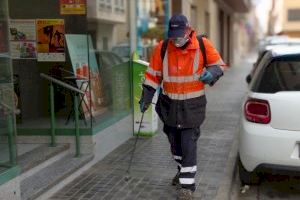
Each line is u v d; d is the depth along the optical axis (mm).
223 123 9539
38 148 6145
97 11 8484
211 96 14070
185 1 15977
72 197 5262
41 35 6941
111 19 9422
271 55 5758
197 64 5008
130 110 8180
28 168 5391
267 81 5414
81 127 6418
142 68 8047
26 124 6648
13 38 6945
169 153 7090
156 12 17156
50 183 5230
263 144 5180
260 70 5824
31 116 6973
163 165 6473
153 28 17094
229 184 5703
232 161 6664
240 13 38219
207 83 4969
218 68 5000
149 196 5293
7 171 4520
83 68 6688
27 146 6270
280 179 6254
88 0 7680
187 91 5039
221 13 28531
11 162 4625
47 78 6258
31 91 6949
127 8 10547
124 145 7609
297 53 5602
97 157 6574
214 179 5887
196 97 5070
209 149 7363
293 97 5121
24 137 6438
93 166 6398
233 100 13070
